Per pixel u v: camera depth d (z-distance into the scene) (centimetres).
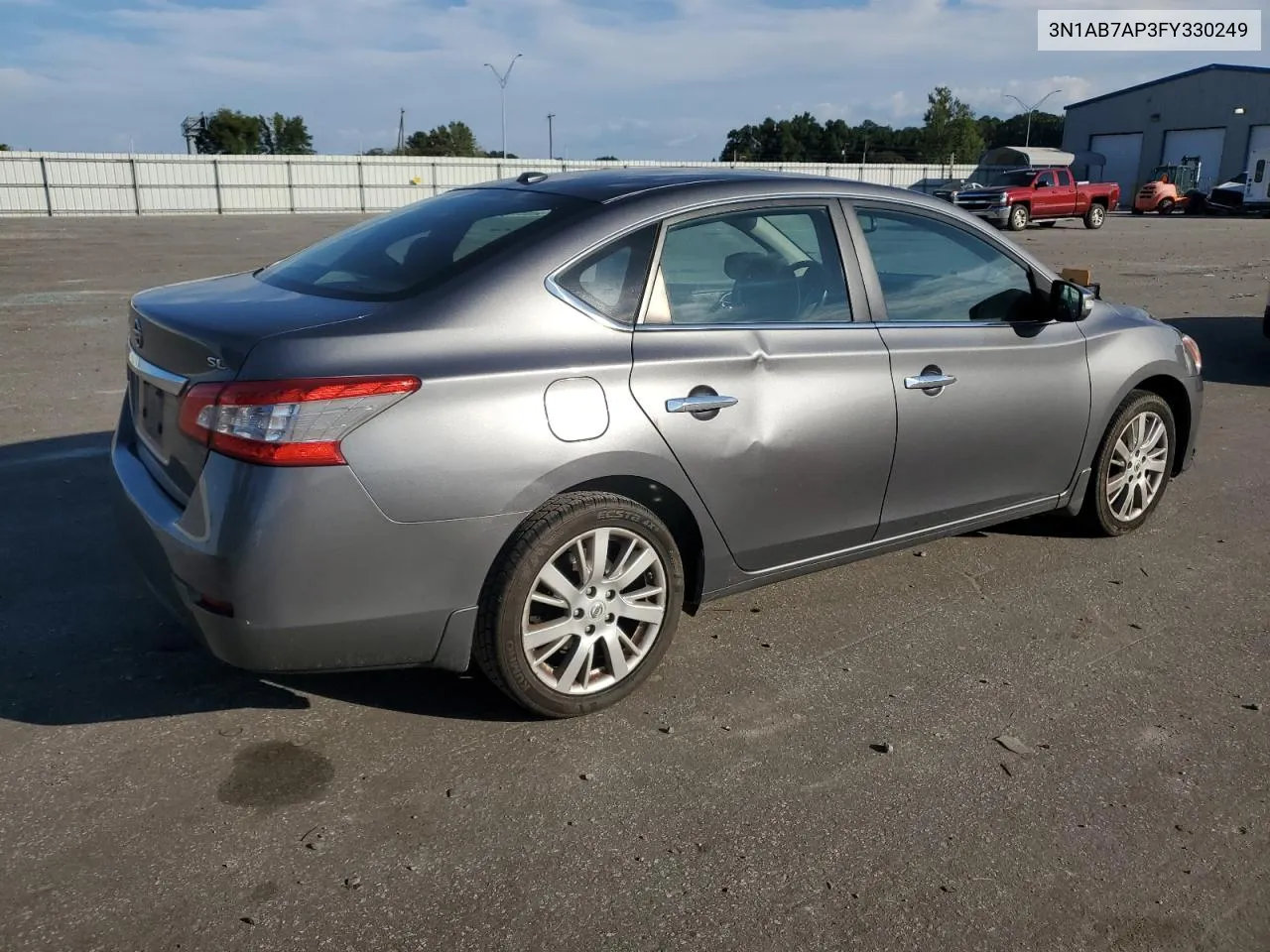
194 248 2205
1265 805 291
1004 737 324
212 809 280
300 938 235
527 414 295
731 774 302
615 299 321
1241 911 250
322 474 271
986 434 411
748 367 340
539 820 279
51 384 787
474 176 4844
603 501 313
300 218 3809
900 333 383
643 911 246
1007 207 3008
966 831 278
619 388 311
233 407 270
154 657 362
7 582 420
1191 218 3959
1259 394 835
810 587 437
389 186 4638
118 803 281
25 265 1775
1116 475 486
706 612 411
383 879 255
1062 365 436
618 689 334
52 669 351
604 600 324
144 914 241
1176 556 477
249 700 336
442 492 284
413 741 315
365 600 284
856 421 366
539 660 317
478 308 300
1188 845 274
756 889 255
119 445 348
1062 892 256
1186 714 340
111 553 452
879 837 275
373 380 275
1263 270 1803
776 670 364
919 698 347
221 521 271
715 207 347
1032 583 444
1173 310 1281
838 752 314
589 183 356
